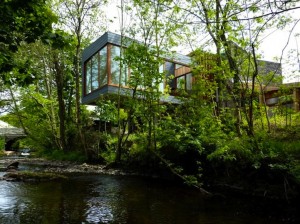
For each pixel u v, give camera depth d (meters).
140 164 14.55
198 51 12.27
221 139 11.02
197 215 6.83
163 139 13.19
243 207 7.65
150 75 13.62
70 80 30.03
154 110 14.01
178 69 24.28
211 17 10.18
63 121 25.05
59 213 6.83
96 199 8.47
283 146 9.27
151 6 12.85
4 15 5.34
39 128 29.73
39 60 23.16
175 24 11.79
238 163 9.92
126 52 13.69
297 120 13.82
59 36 6.11
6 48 6.03
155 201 8.30
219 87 12.73
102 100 18.17
